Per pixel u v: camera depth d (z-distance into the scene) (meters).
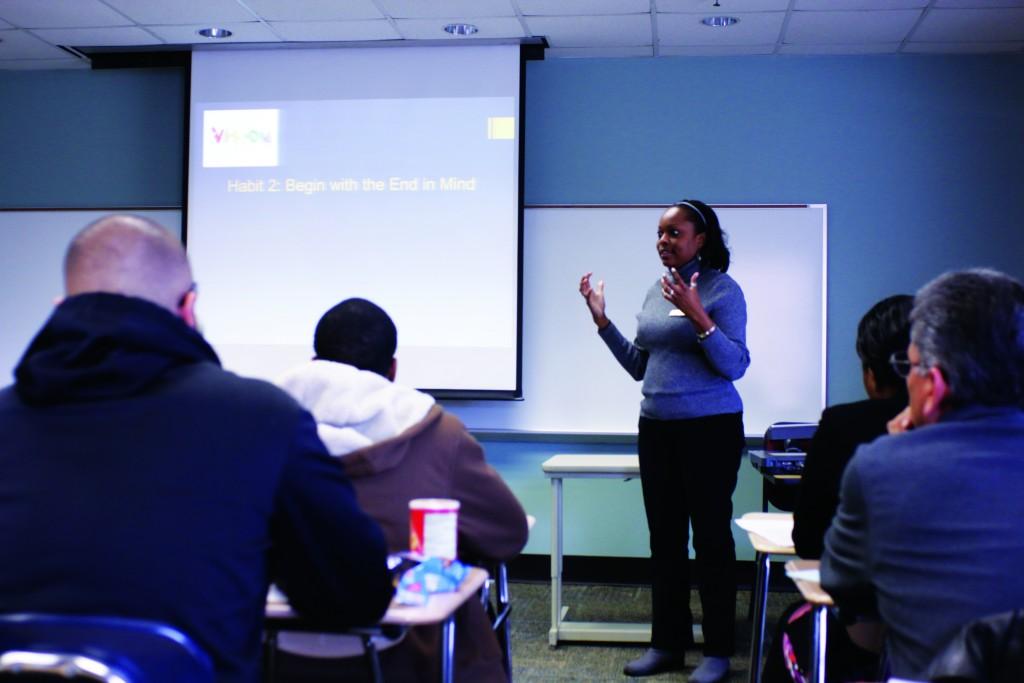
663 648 3.49
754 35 4.76
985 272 1.40
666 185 5.09
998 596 1.24
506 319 5.05
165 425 1.26
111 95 5.45
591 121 5.14
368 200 5.16
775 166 5.04
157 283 1.37
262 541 1.30
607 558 5.12
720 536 3.29
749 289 5.03
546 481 5.15
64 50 5.22
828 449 2.04
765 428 5.00
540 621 4.25
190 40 5.11
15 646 1.10
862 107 5.01
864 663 2.09
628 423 5.07
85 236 1.36
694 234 3.33
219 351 5.21
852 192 5.00
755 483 5.01
